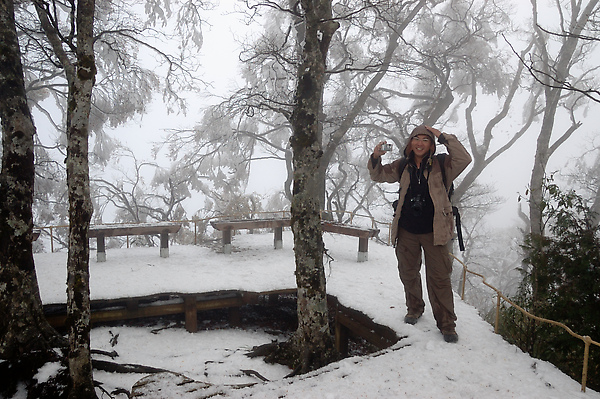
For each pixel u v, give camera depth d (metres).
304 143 4.73
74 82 4.05
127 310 6.81
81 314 4.01
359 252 8.62
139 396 3.56
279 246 9.85
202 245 10.32
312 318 4.75
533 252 4.69
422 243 4.59
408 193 4.61
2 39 5.29
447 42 17.47
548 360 4.40
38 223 17.44
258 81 15.71
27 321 5.20
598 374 4.09
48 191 17.39
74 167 4.03
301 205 4.75
